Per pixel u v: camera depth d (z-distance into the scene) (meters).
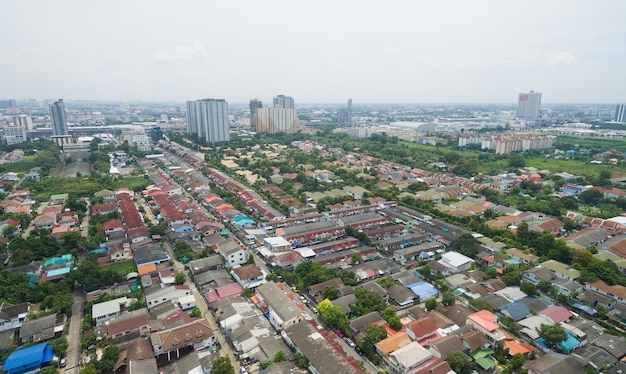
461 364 84.38
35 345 92.75
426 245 154.12
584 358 88.44
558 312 106.25
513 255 144.38
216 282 125.12
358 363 88.25
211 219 184.25
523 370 85.50
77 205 198.38
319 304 108.62
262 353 92.94
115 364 87.25
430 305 110.62
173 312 107.56
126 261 143.62
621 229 169.12
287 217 190.50
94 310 106.62
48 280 125.50
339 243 154.62
